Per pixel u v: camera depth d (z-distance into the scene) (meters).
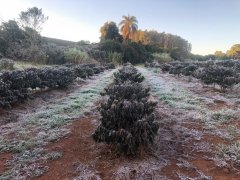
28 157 4.60
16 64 21.77
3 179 3.89
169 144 5.05
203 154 4.64
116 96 6.09
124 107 4.63
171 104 8.54
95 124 6.46
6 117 7.17
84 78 16.50
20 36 30.11
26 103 8.70
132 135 4.34
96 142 4.88
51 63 29.94
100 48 54.53
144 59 55.66
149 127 4.36
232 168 4.07
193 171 4.05
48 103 9.23
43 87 10.57
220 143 5.07
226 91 10.94
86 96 10.29
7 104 7.48
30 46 28.80
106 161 4.36
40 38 31.23
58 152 4.80
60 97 10.60
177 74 19.77
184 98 9.59
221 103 8.73
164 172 4.04
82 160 4.45
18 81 8.57
